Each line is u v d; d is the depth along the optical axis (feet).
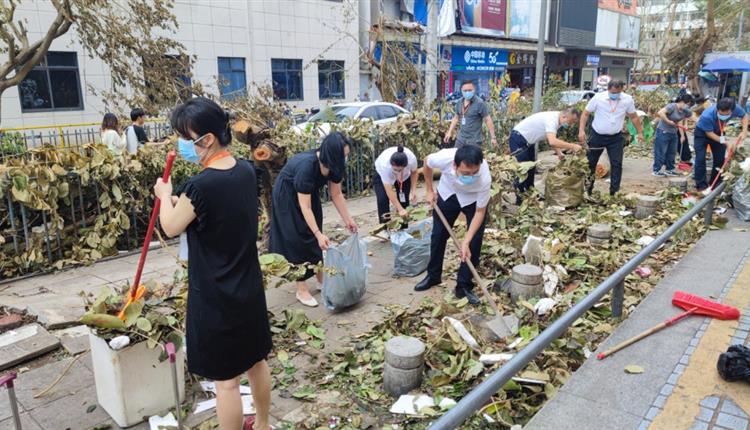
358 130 29.43
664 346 11.51
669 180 31.94
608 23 121.90
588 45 111.86
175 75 36.99
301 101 64.49
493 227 21.29
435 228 15.65
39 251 17.22
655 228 21.47
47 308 14.16
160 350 9.75
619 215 22.79
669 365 10.77
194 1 53.11
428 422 9.64
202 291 7.90
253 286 8.27
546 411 9.37
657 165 34.32
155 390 9.84
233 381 8.41
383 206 21.01
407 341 11.04
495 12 85.25
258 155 17.88
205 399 10.53
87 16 31.12
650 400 9.66
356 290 14.51
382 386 11.00
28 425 9.66
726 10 84.33
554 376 10.80
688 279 15.23
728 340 11.71
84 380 11.18
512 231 20.15
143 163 20.01
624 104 25.39
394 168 17.07
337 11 65.46
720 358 10.33
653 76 124.36
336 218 25.36
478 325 13.64
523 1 91.30
